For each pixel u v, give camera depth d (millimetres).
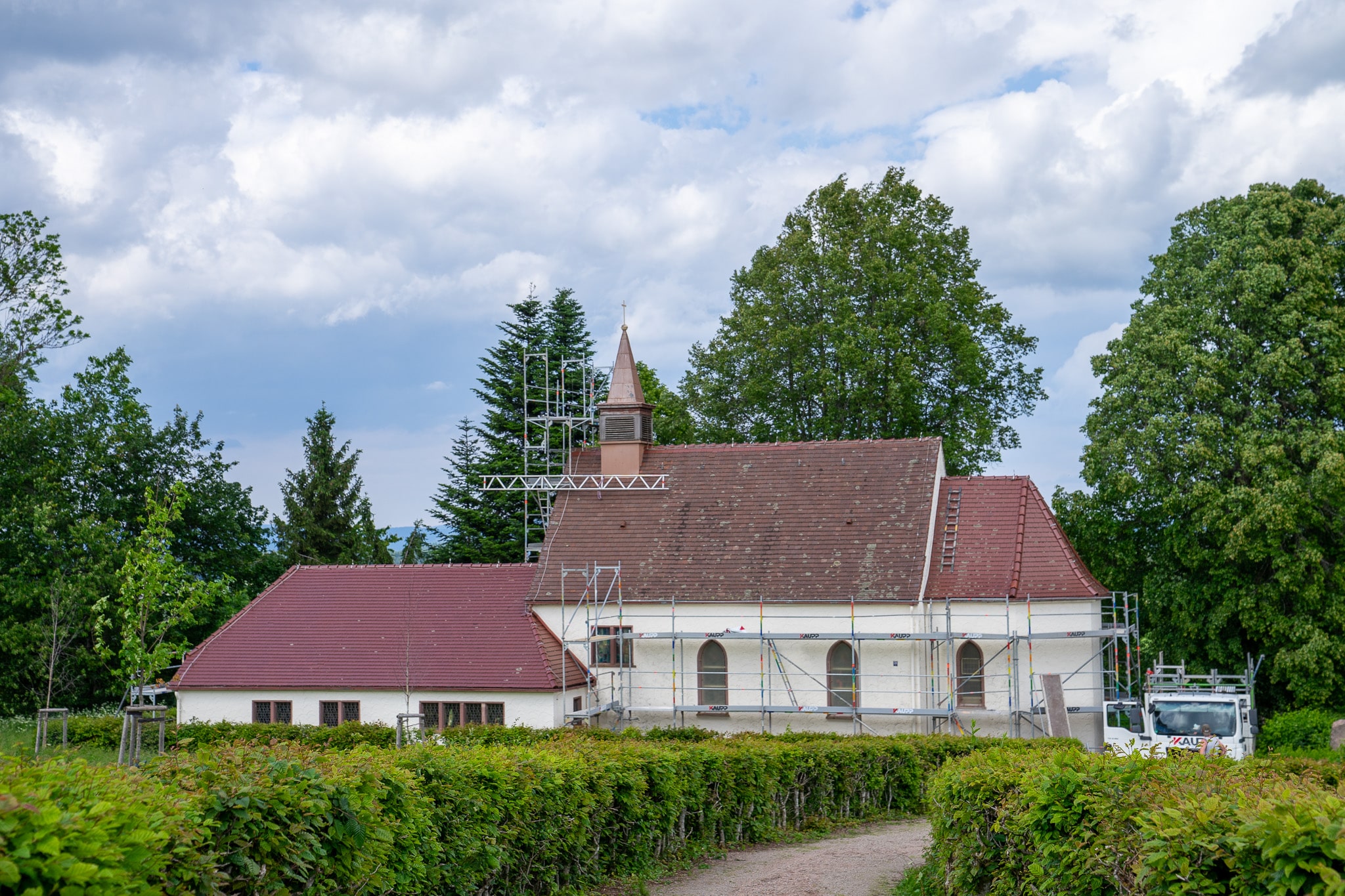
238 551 60125
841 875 20344
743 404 61344
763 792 25875
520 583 46250
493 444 70062
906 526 44219
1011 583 42375
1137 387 47281
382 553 72625
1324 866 8047
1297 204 46094
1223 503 44031
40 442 53375
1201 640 47594
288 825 10289
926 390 58750
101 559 50906
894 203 60531
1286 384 44375
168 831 8430
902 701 42000
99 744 36625
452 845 13969
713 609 44062
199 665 44000
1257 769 13203
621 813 19703
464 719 41906
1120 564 49781
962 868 15875
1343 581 43781
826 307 58812
